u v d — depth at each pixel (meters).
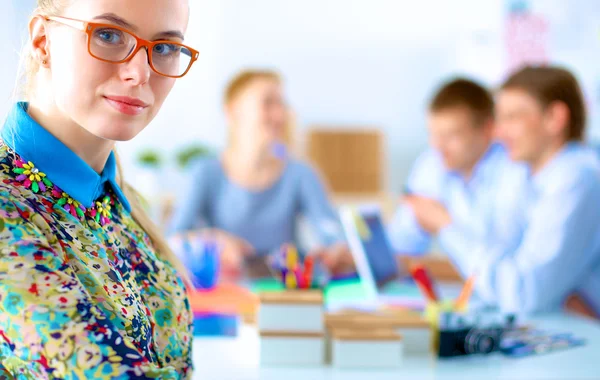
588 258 1.90
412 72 5.81
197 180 2.41
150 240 0.89
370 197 4.94
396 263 1.97
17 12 0.74
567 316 1.76
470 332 1.37
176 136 5.43
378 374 1.25
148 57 0.66
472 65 5.26
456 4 5.66
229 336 1.47
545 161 2.02
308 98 5.76
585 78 4.80
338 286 1.98
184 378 0.80
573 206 1.87
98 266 0.68
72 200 0.70
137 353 0.59
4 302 0.57
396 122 5.84
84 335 0.57
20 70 0.72
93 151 0.73
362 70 5.78
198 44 5.49
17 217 0.61
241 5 5.56
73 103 0.65
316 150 5.16
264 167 2.43
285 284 1.50
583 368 1.29
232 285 1.86
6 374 0.61
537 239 1.86
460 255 1.93
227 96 2.43
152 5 0.65
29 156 0.68
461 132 2.25
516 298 1.79
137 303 0.72
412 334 1.39
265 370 1.26
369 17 5.71
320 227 2.40
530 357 1.37
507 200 2.16
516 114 2.01
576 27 4.98
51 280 0.58
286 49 5.68
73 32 0.64
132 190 0.93
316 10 5.66
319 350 1.31
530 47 5.04
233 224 2.42
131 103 0.66
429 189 2.41
